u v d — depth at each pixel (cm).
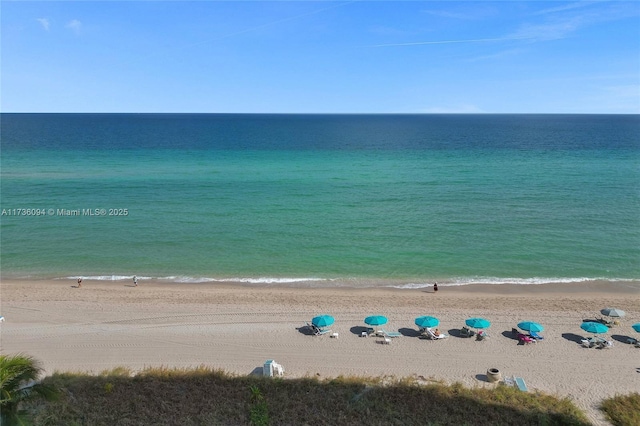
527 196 5812
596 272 3406
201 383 1752
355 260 3644
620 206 5272
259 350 2231
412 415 1545
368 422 1500
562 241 4094
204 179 7019
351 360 2136
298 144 12725
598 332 2209
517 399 1695
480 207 5278
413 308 2720
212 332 2417
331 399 1636
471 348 2250
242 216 4934
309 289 3088
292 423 1495
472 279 3269
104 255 3778
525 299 2877
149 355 2183
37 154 9756
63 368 2048
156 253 3828
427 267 3497
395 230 4422
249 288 3105
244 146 12000
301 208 5272
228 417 1526
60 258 3712
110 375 1867
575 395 1853
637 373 2025
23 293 2972
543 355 2183
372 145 12488
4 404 1138
